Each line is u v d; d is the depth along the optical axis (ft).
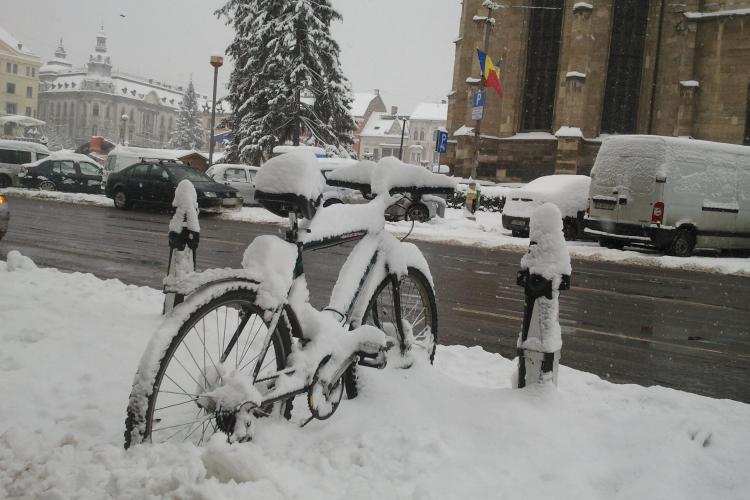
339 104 122.72
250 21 127.24
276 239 10.53
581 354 21.65
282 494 8.28
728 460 10.81
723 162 57.11
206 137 492.95
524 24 125.39
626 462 10.46
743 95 111.34
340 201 63.26
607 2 117.60
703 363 21.44
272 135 117.39
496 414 11.35
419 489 8.90
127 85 564.30
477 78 126.62
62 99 554.05
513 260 47.16
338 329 11.09
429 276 14.17
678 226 54.70
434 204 73.41
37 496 7.98
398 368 12.66
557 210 12.44
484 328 24.29
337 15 122.52
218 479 8.45
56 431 10.71
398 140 451.94
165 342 8.82
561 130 116.37
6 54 434.30
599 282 39.50
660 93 118.21
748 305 34.04
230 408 9.23
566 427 11.37
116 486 7.99
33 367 13.85
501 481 9.62
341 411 11.31
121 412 11.71
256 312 9.94
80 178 92.53
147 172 70.85
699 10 115.03
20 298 19.95
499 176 126.93
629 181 55.67
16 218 54.60
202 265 35.27
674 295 36.09
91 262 33.81
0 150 92.99
